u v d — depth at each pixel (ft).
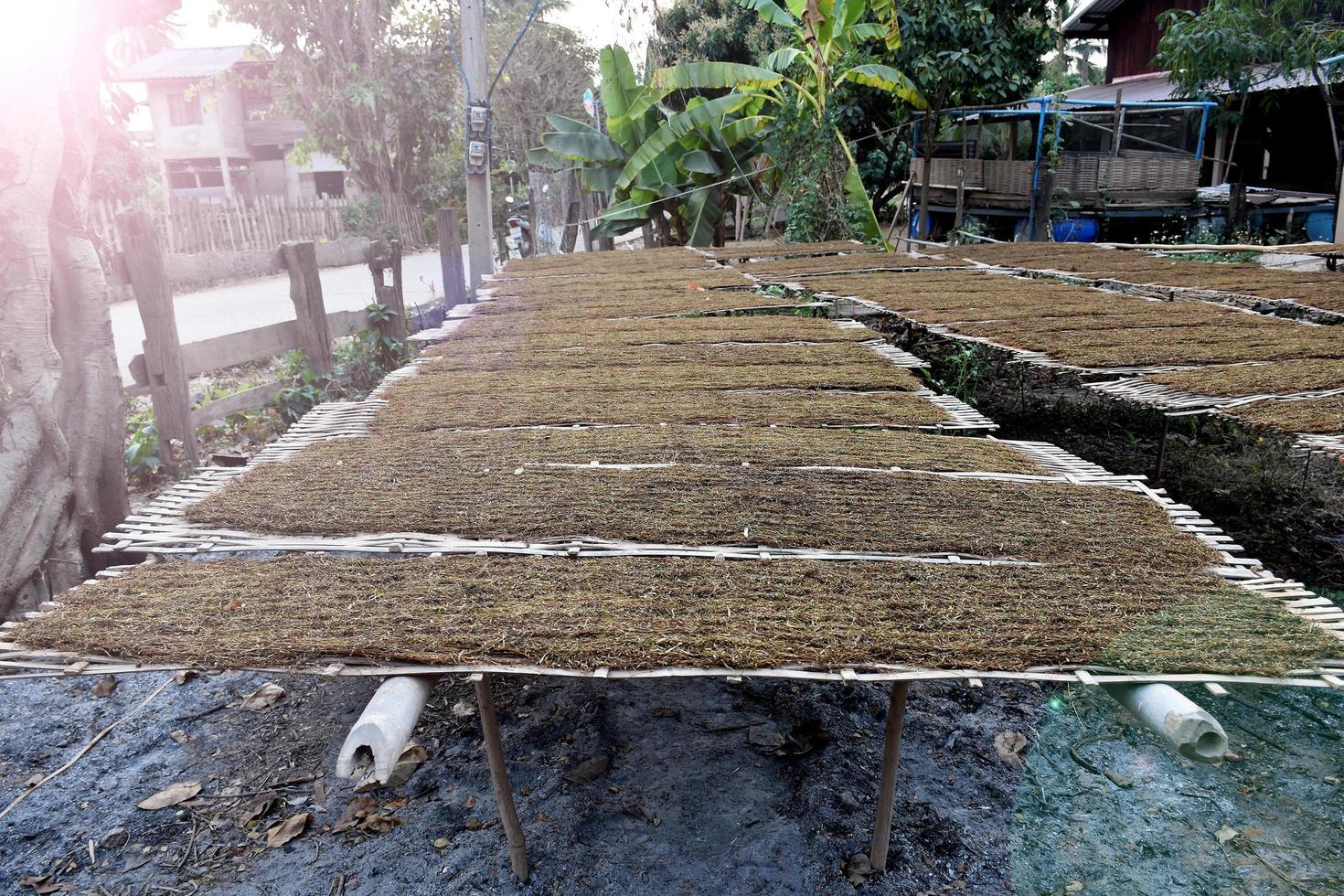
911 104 37.50
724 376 11.86
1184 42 29.53
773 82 30.86
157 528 7.28
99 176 22.31
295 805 7.39
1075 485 8.06
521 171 63.26
